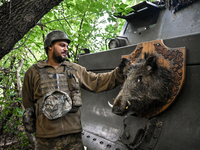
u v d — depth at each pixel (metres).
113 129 3.00
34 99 2.18
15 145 4.27
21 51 4.61
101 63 3.47
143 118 2.54
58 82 2.08
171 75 2.28
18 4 1.80
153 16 3.50
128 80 2.24
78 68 2.41
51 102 1.86
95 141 3.03
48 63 2.25
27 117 2.17
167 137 2.26
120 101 2.10
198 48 2.09
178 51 2.22
